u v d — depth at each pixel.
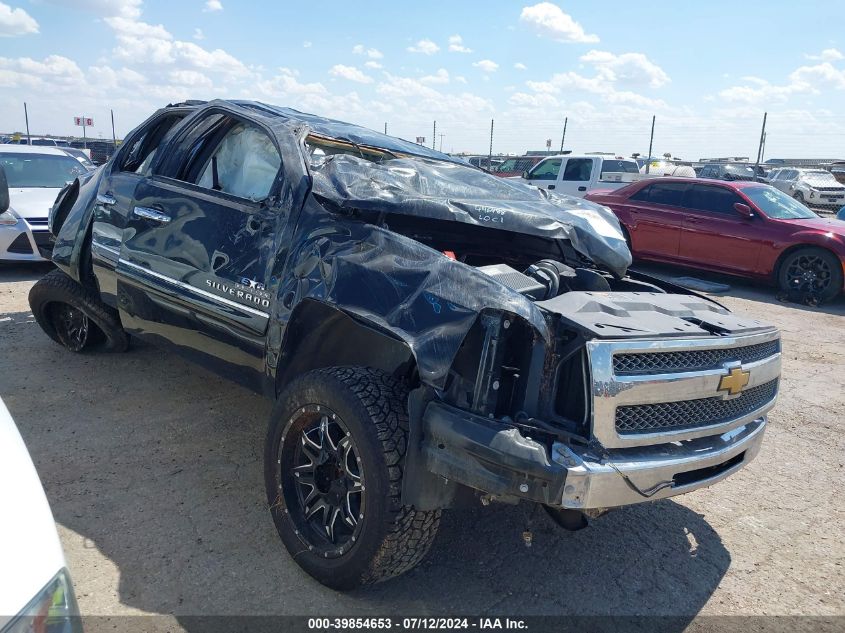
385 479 2.50
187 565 2.88
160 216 3.85
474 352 2.53
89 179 4.86
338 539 2.79
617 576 3.07
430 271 2.66
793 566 3.25
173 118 4.44
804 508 3.81
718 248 10.15
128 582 2.74
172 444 3.97
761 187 10.52
